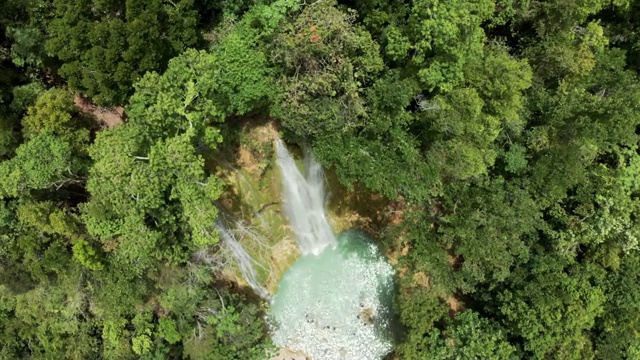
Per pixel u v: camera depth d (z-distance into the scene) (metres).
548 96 27.30
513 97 24.47
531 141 27.58
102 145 21.28
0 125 22.23
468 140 25.34
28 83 24.31
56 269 23.81
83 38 20.66
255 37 23.88
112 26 20.19
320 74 23.17
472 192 27.22
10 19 22.19
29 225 23.23
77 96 25.22
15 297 26.06
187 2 22.16
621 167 27.36
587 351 27.56
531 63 27.41
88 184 21.56
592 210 26.86
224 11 25.00
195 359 27.42
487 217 26.34
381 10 23.48
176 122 21.14
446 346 27.48
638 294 26.59
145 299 27.53
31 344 27.52
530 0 25.92
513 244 26.55
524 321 25.86
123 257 23.45
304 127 24.62
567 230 27.62
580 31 27.30
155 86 20.47
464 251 26.52
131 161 20.44
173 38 22.31
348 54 23.45
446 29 21.38
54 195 23.91
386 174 24.72
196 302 27.16
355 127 25.28
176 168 20.61
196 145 25.11
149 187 20.30
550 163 26.81
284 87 24.25
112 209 21.80
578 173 26.20
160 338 27.44
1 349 27.69
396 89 23.36
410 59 24.36
